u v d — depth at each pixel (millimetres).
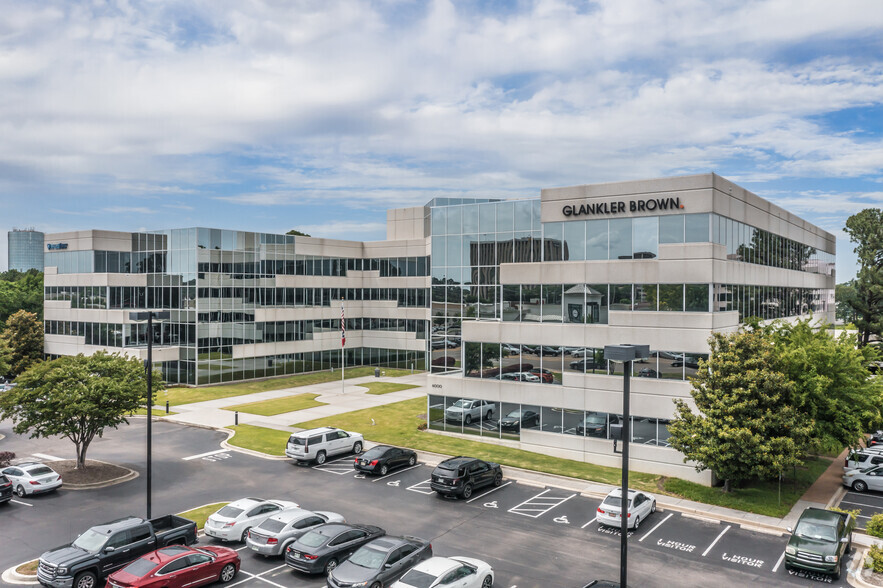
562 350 37094
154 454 37469
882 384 30656
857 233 73875
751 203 40125
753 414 28078
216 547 21281
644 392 34188
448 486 29156
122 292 66438
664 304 33906
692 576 21422
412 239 74625
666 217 34188
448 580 18328
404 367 75375
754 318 34750
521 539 24688
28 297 91688
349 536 21906
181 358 63375
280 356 70062
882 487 31172
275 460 36281
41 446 39375
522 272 38969
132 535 21281
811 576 21484
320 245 74375
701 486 31281
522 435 38469
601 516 25562
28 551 23094
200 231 62406
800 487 31906
